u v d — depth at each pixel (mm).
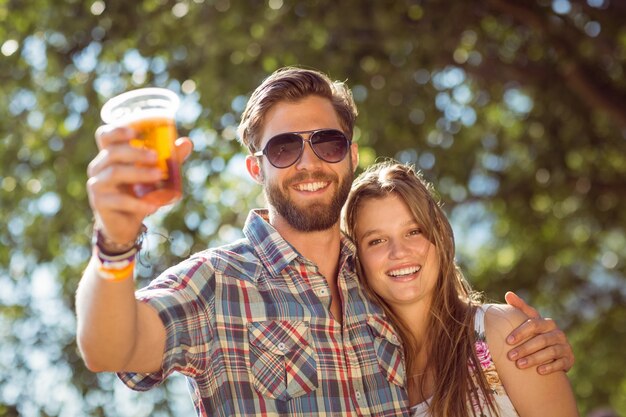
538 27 8289
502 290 10953
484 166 9781
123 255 2355
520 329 3234
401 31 7633
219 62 7605
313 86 3395
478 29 8508
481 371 3260
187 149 2348
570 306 11266
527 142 9453
